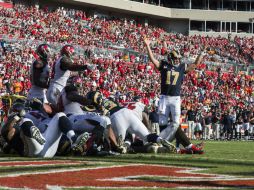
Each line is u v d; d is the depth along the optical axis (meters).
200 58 16.98
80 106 14.59
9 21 56.28
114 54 53.94
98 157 13.73
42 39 54.09
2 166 10.26
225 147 23.39
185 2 94.50
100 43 60.66
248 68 67.06
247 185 8.19
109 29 71.38
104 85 41.62
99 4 82.62
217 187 7.85
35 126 12.94
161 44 73.75
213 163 12.66
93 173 9.45
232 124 41.81
